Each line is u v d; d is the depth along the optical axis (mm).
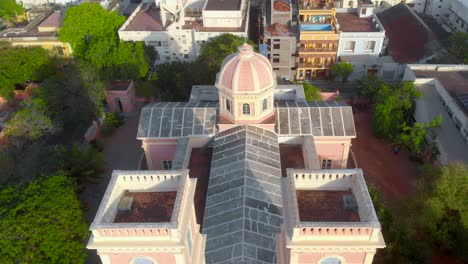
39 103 68312
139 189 30875
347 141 55125
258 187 43750
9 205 44500
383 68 85500
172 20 92938
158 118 56344
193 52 88500
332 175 29594
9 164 56469
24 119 64312
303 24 89250
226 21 87375
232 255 36094
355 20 93125
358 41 86562
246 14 95438
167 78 77625
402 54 87625
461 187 46812
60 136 72375
